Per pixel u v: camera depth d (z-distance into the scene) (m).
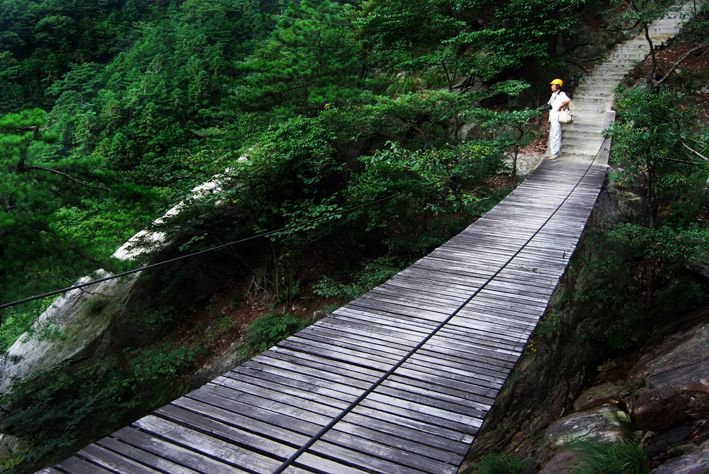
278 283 12.93
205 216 11.90
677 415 7.21
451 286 6.59
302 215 12.05
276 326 11.67
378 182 10.79
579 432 7.61
